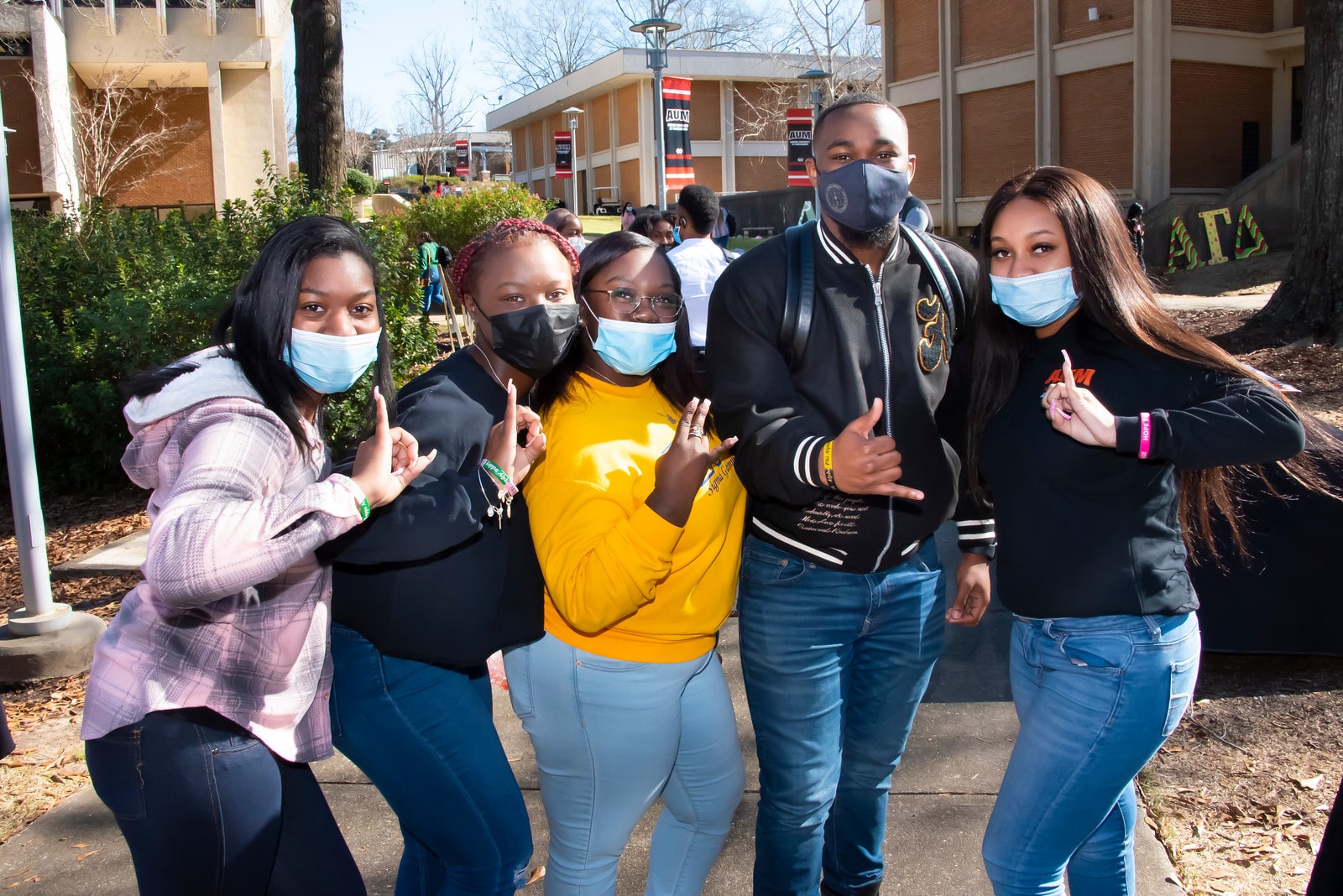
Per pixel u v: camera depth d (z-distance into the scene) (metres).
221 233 8.62
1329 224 11.25
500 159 74.50
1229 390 2.07
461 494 2.05
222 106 23.14
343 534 1.99
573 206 46.16
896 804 3.42
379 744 2.15
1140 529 2.13
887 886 3.01
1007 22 25.81
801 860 2.55
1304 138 11.60
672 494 2.01
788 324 2.34
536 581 2.30
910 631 2.60
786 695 2.51
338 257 1.98
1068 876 2.42
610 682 2.24
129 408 1.89
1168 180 22.97
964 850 3.16
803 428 2.25
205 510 1.72
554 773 2.35
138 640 1.89
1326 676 4.12
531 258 2.20
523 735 4.01
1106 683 2.13
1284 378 10.12
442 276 13.09
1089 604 2.14
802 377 2.39
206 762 1.88
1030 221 2.17
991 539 2.72
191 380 1.88
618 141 49.03
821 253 2.42
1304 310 11.42
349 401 7.27
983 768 3.60
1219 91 23.42
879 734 2.66
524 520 2.28
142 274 8.45
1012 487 2.25
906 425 2.44
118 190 22.92
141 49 22.00
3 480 8.05
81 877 3.16
